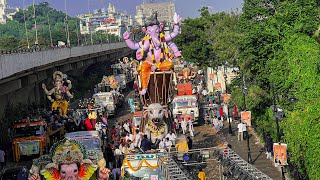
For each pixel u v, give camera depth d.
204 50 76.38
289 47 34.19
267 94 38.84
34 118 43.47
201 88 72.50
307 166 25.59
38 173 22.44
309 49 31.00
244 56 38.09
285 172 31.48
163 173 24.72
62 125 47.62
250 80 41.97
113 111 61.44
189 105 51.62
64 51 73.31
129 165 26.59
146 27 39.12
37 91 71.25
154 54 38.28
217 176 28.67
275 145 27.14
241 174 22.44
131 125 47.22
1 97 54.41
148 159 26.62
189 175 24.03
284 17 36.81
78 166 22.58
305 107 27.47
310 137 25.39
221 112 50.19
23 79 57.69
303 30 35.38
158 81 37.41
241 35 46.41
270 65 35.53
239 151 38.94
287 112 30.86
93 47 95.62
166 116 37.56
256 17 42.06
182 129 46.22
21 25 178.25
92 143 32.75
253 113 40.44
